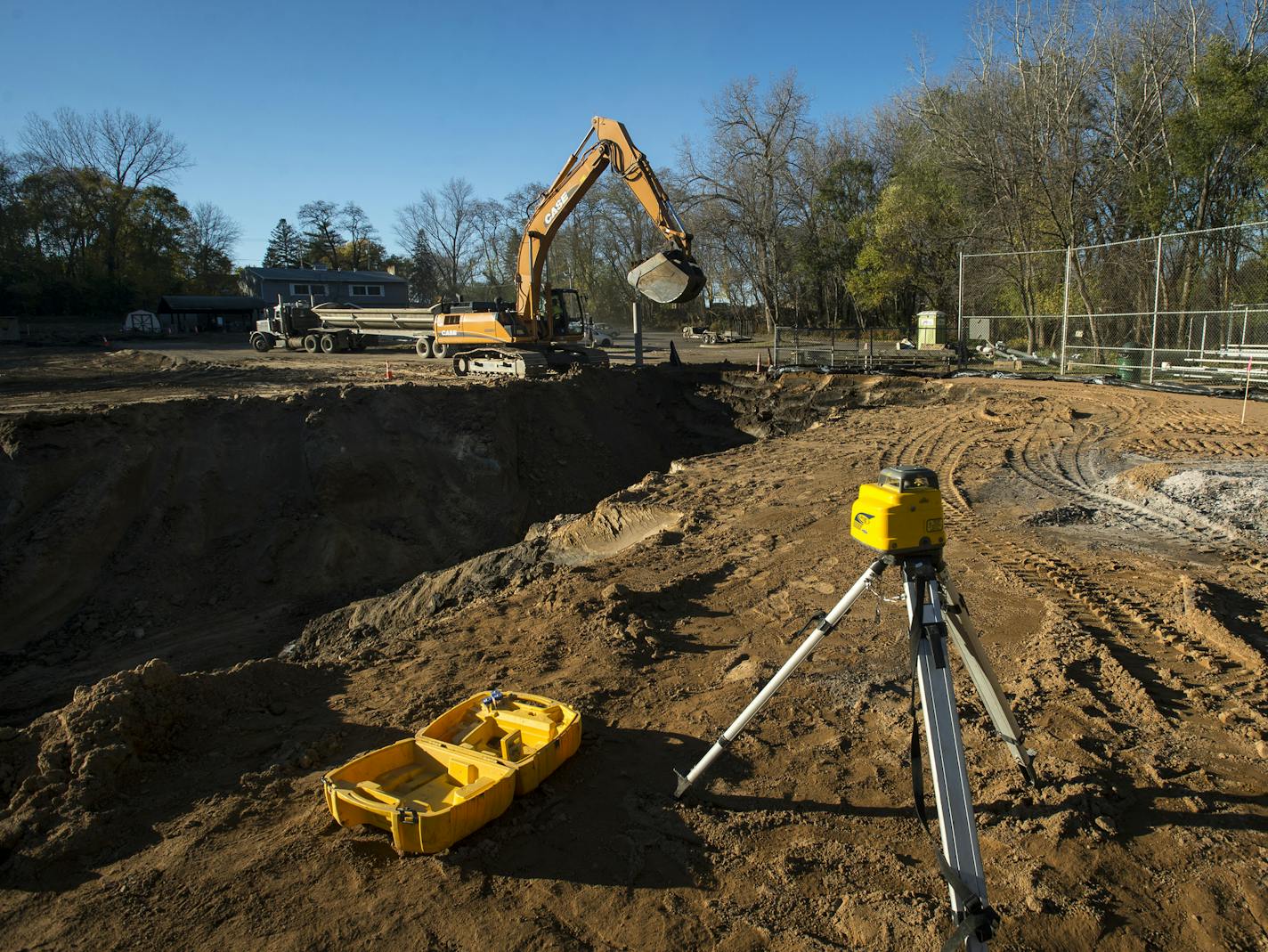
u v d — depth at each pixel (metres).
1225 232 22.64
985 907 2.34
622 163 19.50
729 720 4.31
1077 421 13.33
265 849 3.36
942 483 9.59
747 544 7.66
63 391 20.94
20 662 10.80
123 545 12.88
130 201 64.25
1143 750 3.78
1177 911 2.80
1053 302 29.56
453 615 6.59
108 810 3.67
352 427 16.09
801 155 50.19
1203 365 19.50
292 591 13.42
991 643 5.10
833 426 14.92
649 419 22.73
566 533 9.68
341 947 2.79
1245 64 22.89
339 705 4.86
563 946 2.75
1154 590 5.78
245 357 32.91
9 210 56.97
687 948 2.73
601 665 5.12
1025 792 3.47
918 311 47.91
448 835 3.21
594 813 3.51
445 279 83.12
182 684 4.60
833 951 2.69
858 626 5.50
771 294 52.56
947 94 33.00
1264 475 8.55
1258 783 3.50
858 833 3.31
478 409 18.03
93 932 2.91
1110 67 27.34
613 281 72.31
